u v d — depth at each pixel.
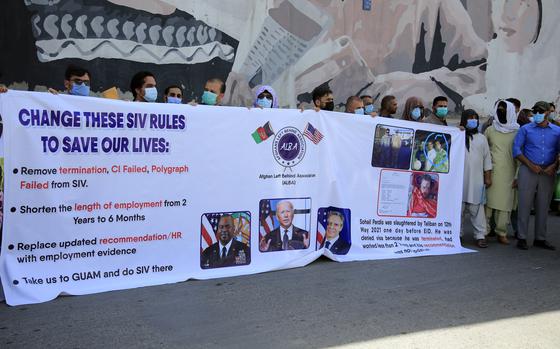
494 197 7.01
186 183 5.00
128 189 4.73
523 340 3.79
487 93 11.01
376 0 9.31
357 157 5.96
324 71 8.91
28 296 4.29
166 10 7.45
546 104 6.62
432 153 6.41
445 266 5.78
